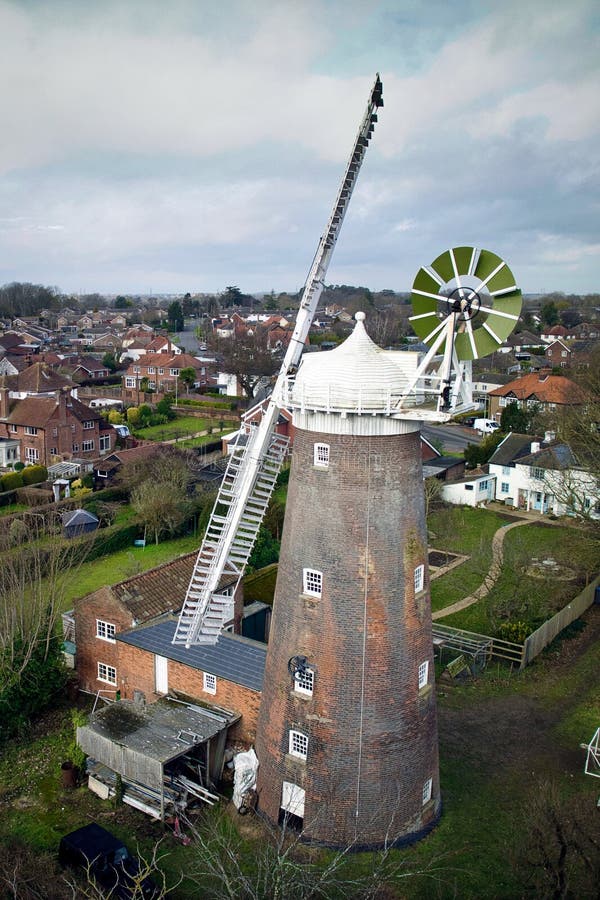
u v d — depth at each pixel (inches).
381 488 970.1
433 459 3255.4
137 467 2940.5
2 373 5920.3
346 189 1011.3
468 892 970.1
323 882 863.7
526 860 890.1
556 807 927.7
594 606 2004.2
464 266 977.5
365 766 1002.1
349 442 962.1
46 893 877.2
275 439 1177.4
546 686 1576.0
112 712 1246.3
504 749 1337.4
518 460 2925.7
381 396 944.9
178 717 1230.9
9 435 3624.5
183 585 1598.2
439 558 2349.9
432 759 1078.4
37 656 1407.5
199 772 1186.0
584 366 3464.6
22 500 2930.6
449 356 946.7
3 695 1327.5
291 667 1027.9
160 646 1360.7
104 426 3870.6
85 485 3034.0
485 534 2593.5
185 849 1056.2
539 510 2893.7
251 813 1106.1
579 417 2437.3
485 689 1562.5
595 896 876.6
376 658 987.3
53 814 1142.3
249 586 1904.5
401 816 1035.9
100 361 6914.4
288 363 1077.1
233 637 1380.4
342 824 1016.9
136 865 994.7
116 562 2341.3
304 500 1007.0
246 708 1231.5
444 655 1699.1
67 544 2193.7
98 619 1485.0
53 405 3563.0
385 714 999.6
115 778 1187.3
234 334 5876.0
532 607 1887.3
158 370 5575.8
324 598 991.6
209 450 3799.2
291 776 1047.6
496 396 4197.8
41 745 1337.4
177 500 2573.8
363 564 973.8
